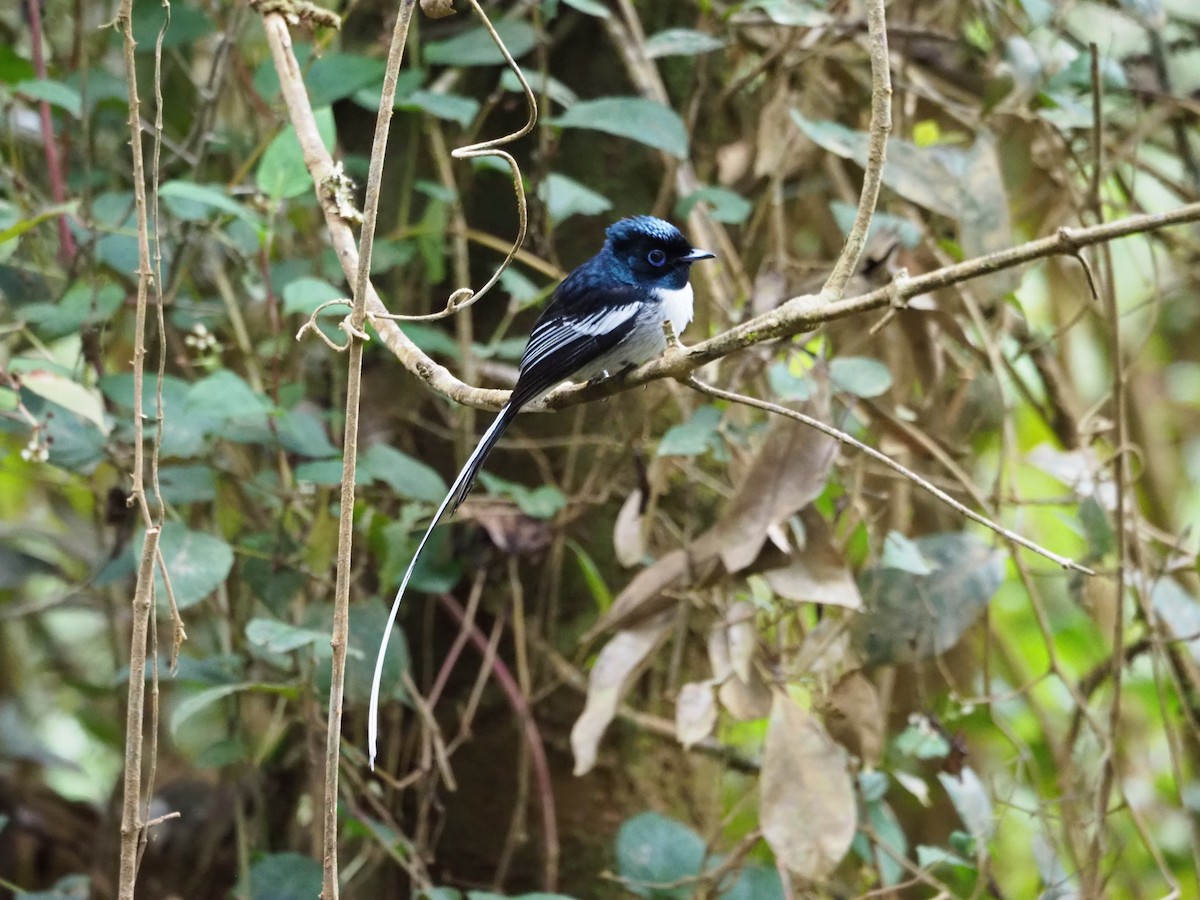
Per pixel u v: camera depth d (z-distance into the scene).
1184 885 11.48
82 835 11.44
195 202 9.02
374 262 9.35
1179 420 13.62
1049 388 9.98
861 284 8.54
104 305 8.84
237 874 10.42
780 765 7.45
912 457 9.73
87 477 9.48
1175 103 10.49
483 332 10.15
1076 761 9.38
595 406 9.73
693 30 10.06
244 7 9.85
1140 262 12.73
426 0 6.28
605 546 9.62
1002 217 8.45
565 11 10.09
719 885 8.27
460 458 9.55
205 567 7.88
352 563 9.34
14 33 11.33
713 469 9.69
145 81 11.04
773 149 9.94
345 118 10.59
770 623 8.43
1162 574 9.24
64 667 12.98
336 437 9.60
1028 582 8.89
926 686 9.79
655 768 9.67
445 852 9.59
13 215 9.27
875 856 8.12
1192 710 10.30
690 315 8.91
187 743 11.89
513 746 9.52
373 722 5.84
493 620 9.64
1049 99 8.98
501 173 10.06
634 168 9.98
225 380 7.95
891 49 10.44
